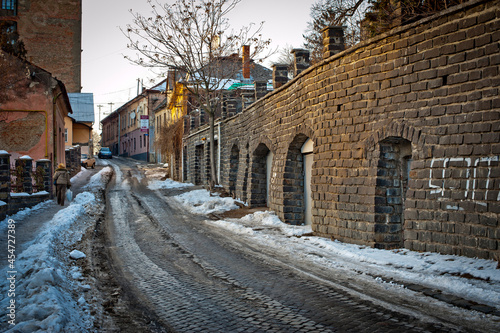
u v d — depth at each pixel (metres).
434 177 8.35
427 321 5.15
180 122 40.00
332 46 11.88
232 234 12.53
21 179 18.12
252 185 19.31
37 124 23.33
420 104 8.80
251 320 5.52
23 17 47.41
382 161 9.97
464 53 8.00
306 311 5.75
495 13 7.48
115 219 16.28
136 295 6.82
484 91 7.64
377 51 9.91
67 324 5.07
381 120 9.78
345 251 9.21
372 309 5.68
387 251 8.97
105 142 99.75
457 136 8.02
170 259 9.40
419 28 8.86
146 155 64.19
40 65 47.91
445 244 8.05
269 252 9.79
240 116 21.59
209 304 6.27
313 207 12.11
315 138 12.18
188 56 23.86
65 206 18.88
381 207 9.92
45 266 7.16
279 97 15.56
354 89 10.62
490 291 5.91
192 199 22.77
